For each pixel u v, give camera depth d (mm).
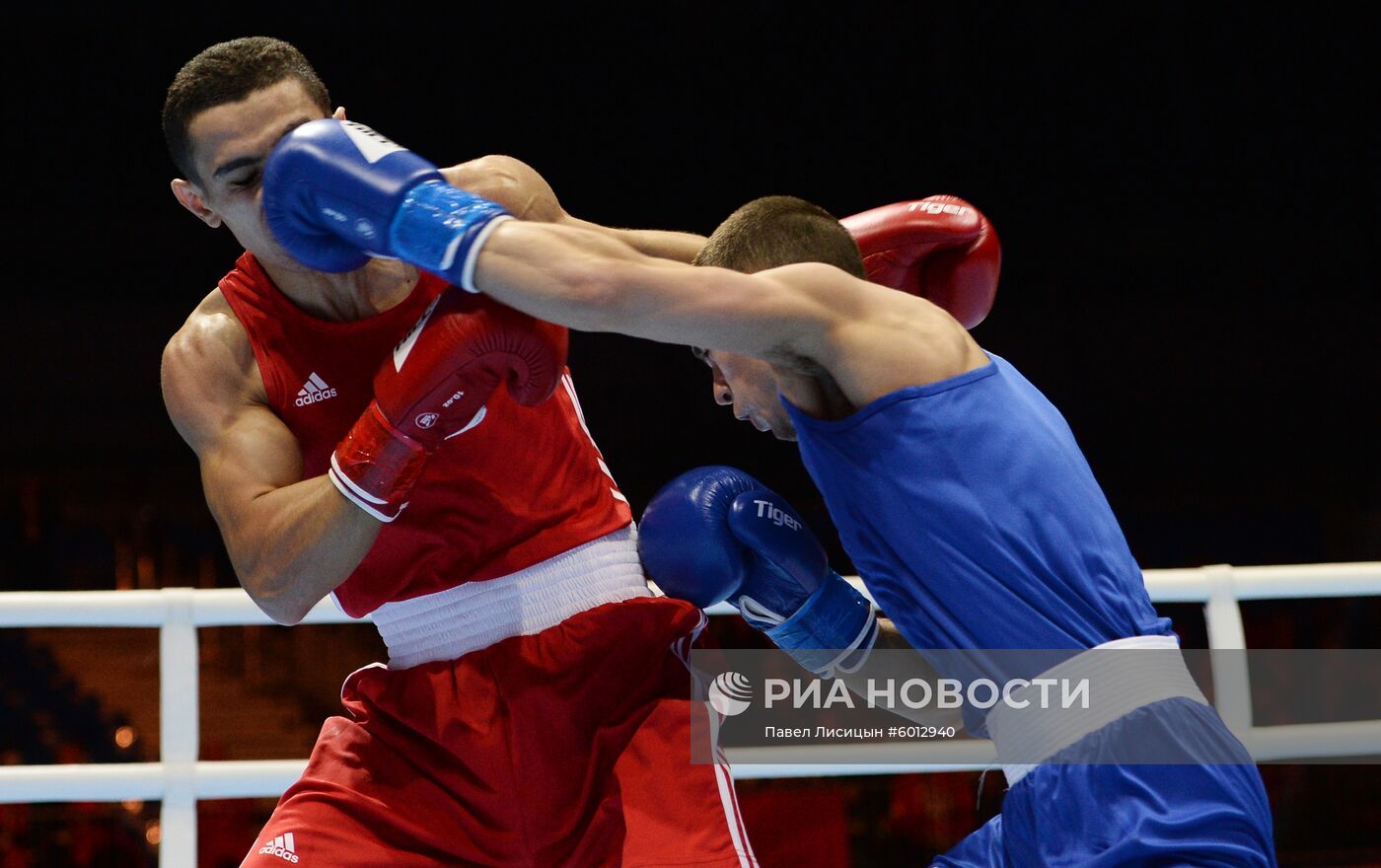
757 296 1927
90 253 8148
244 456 2201
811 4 8805
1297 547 8719
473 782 2262
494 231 1942
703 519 2363
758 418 2227
